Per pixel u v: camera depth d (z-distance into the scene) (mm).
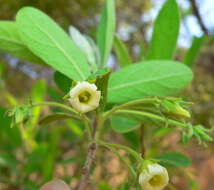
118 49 207
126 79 155
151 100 135
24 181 233
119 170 250
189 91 345
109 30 174
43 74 436
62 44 144
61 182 135
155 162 130
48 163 227
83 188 135
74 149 272
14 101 282
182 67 157
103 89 128
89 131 142
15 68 427
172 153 181
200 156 351
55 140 236
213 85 377
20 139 233
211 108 322
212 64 410
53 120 145
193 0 341
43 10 367
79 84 118
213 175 443
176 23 177
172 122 136
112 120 178
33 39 140
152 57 184
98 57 177
